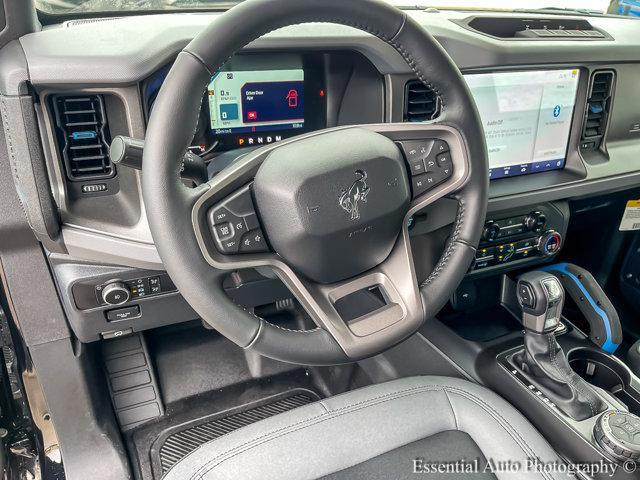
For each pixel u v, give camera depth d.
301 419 0.93
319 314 0.79
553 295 1.09
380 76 1.05
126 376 1.39
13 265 1.00
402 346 1.35
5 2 0.80
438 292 0.88
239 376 1.48
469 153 0.87
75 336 1.15
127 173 0.91
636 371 1.30
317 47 0.97
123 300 1.00
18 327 1.09
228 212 0.74
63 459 1.18
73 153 0.89
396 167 0.80
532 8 1.61
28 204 0.85
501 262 1.35
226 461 0.86
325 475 0.87
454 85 0.83
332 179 0.75
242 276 1.10
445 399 0.99
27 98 0.80
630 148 1.46
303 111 1.10
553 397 1.08
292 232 0.75
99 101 0.86
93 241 0.91
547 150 1.35
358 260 0.82
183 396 1.42
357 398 0.98
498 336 1.29
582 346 1.28
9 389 1.23
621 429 0.96
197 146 1.03
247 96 1.03
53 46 0.82
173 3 1.19
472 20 1.22
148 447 1.31
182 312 1.09
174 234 0.69
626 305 1.69
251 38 0.69
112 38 0.86
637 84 1.40
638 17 1.74
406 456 0.90
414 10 1.35
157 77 0.89
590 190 1.38
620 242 1.68
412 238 1.21
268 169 0.74
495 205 1.24
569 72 1.28
